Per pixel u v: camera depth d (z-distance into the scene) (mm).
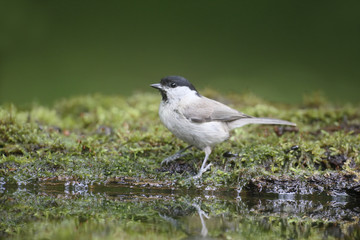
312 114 11672
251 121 8969
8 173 7953
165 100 8672
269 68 18844
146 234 5824
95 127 11055
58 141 9133
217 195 7867
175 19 21031
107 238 5613
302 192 7789
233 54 19641
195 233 5926
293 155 8664
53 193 7816
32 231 5875
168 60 19016
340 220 6828
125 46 19625
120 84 17547
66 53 19094
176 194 7906
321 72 18438
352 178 7844
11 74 17797
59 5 20250
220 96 14539
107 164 8453
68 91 17031
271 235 5969
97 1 20719
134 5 21000
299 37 20547
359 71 18734
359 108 12977
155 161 8797
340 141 9172
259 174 7988
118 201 7516
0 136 9047
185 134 8539
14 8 19359
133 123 11227
